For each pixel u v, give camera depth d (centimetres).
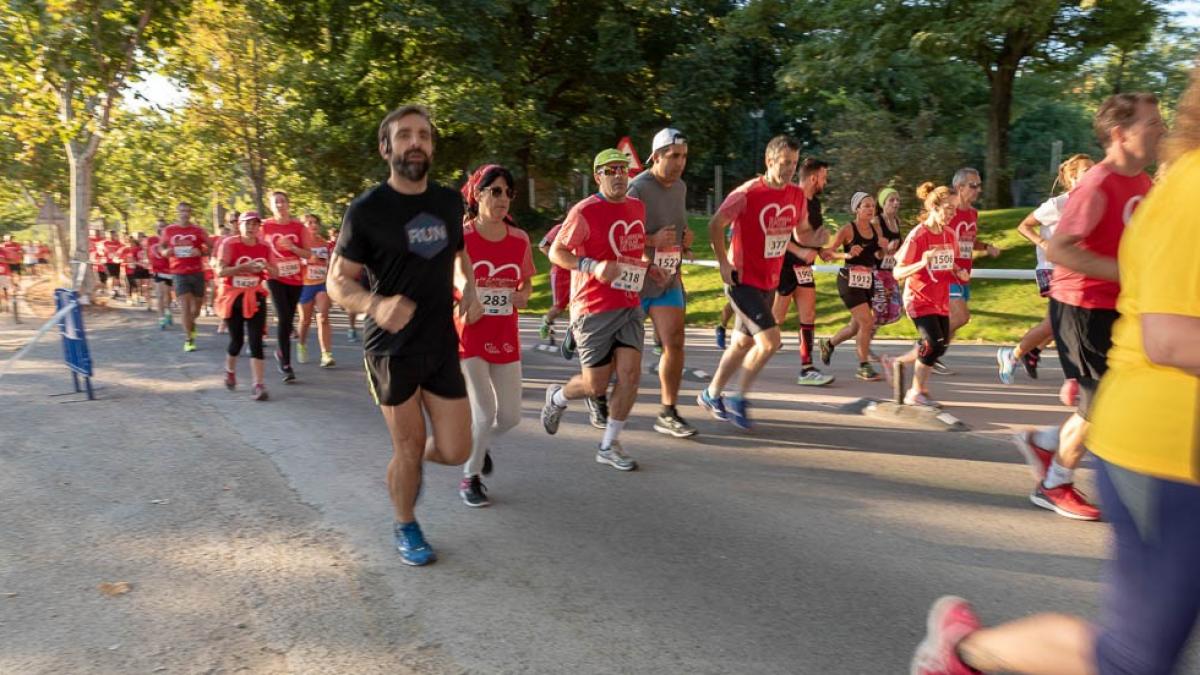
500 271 459
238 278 780
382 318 337
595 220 517
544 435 638
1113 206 380
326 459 574
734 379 856
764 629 329
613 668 301
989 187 1998
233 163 2989
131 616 344
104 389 845
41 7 1736
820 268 1433
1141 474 196
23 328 1556
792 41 2633
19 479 532
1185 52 1903
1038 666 222
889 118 1827
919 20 1780
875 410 701
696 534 430
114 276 2416
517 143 2442
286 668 303
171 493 501
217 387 854
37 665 306
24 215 6103
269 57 2600
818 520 449
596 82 2598
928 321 662
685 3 2548
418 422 386
